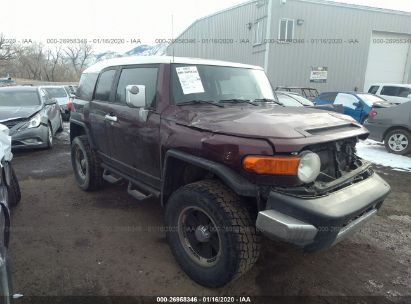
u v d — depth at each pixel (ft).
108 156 13.99
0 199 8.70
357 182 9.09
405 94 43.11
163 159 10.32
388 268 10.30
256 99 12.39
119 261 10.37
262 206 8.12
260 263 10.32
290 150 7.64
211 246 9.07
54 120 29.22
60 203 14.82
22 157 23.40
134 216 13.55
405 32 59.93
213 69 12.03
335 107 27.91
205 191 8.60
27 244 11.28
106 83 14.17
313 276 9.78
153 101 11.00
